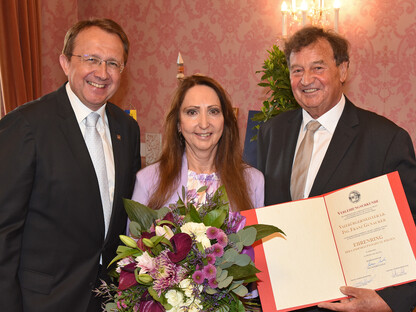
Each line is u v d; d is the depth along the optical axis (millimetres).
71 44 2074
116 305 1607
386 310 1799
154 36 5539
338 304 1828
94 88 2043
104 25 2084
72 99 2111
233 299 1572
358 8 4348
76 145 1996
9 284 1788
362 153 2029
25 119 1926
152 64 5586
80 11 6020
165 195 2041
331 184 2020
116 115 2277
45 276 1914
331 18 4414
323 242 1884
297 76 2113
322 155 2127
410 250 1769
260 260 1882
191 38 5309
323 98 2070
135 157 2338
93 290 1955
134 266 1542
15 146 1876
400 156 1970
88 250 2002
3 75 4801
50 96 2082
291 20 4594
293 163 2178
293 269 1864
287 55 2188
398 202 1803
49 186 1920
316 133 2164
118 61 2090
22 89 4906
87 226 1981
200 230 1566
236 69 5059
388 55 4258
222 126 2037
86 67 2021
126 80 5781
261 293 1853
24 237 1927
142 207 1706
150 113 5664
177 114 2074
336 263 1867
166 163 2098
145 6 5566
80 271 1972
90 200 1984
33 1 5078
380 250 1805
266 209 1918
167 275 1464
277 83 3072
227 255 1541
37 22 5164
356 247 1842
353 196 1865
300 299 1838
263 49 4891
